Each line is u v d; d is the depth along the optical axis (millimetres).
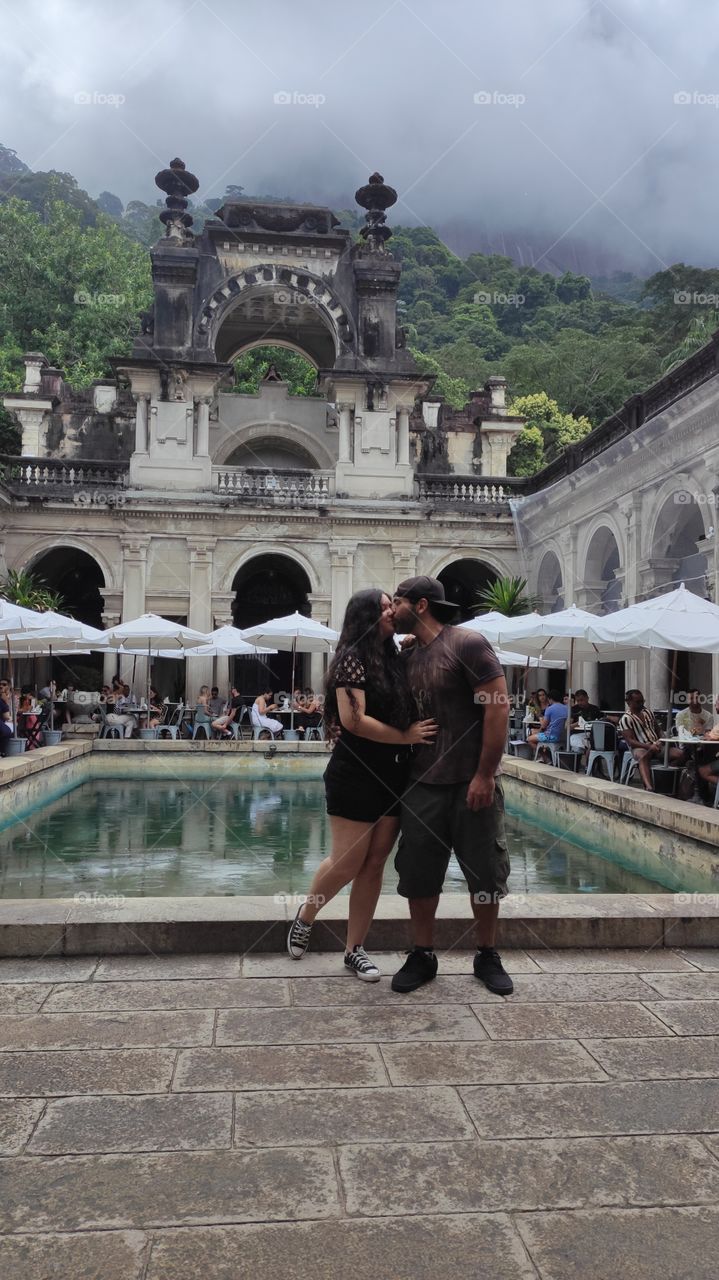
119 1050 2980
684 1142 2424
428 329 70500
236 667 29188
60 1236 1972
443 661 3627
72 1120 2494
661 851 8008
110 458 27766
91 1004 3406
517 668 25156
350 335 25062
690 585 19234
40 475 24156
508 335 74438
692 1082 2791
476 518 25047
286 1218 2051
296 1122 2502
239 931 4074
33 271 40594
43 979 3686
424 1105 2615
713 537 15070
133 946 4016
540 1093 2701
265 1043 3053
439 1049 3020
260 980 3701
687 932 4238
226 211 25297
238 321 27844
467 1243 1973
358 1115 2549
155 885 6695
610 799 9258
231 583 24344
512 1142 2410
